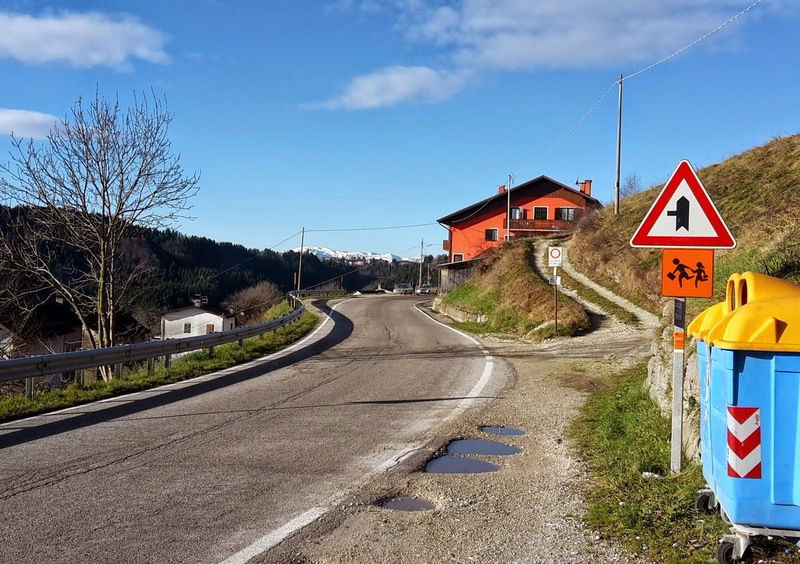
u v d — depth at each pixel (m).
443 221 60.88
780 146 25.98
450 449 7.25
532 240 45.44
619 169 33.94
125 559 4.12
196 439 7.48
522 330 22.97
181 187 20.77
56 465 6.32
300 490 5.64
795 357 3.56
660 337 9.13
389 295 71.06
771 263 9.39
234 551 4.27
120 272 21.31
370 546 4.37
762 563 3.75
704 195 5.38
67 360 10.65
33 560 4.09
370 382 12.03
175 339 14.02
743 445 3.62
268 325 21.27
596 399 9.80
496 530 4.65
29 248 20.02
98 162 19.53
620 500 5.06
